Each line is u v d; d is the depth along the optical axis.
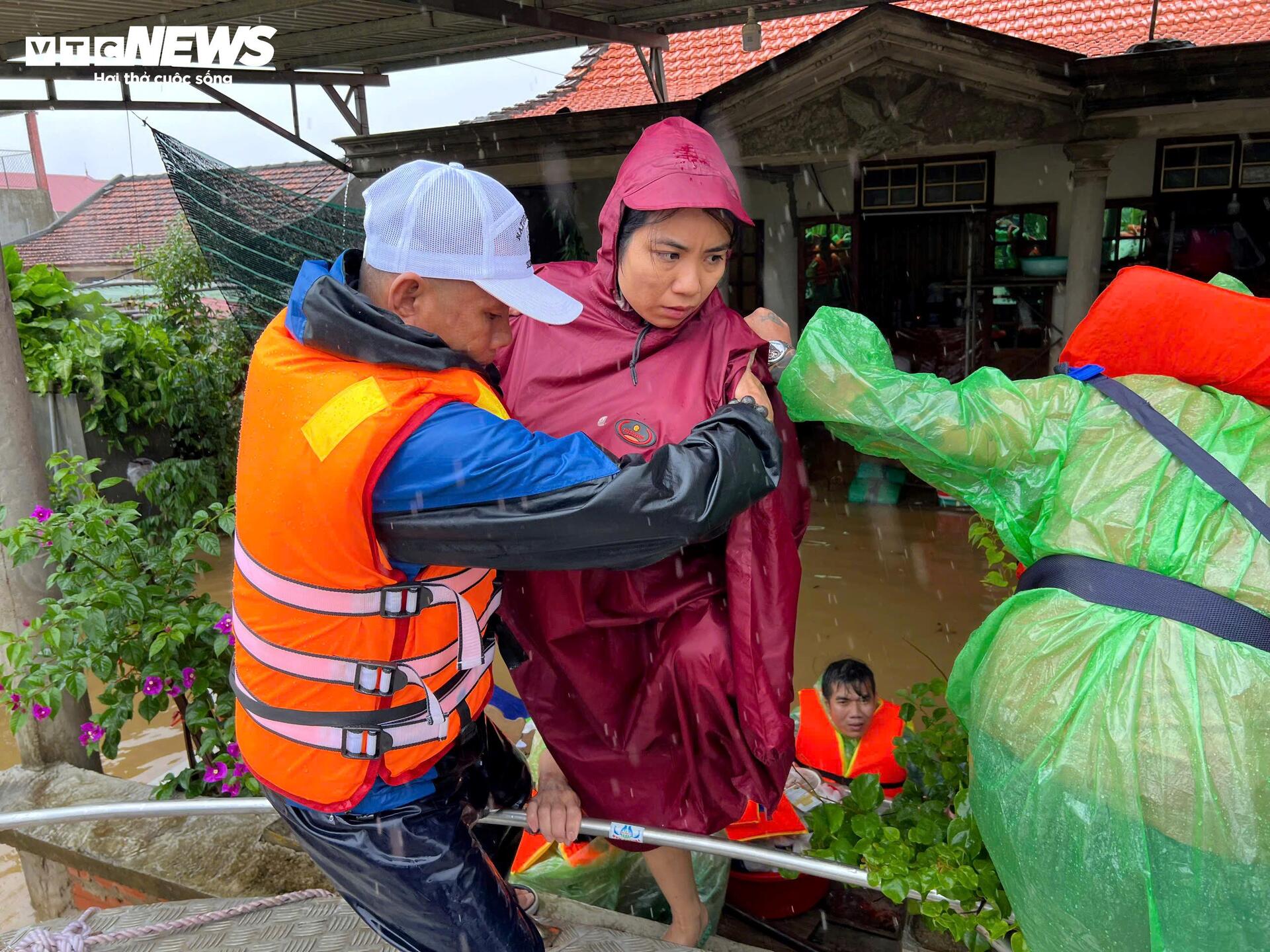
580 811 2.21
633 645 2.11
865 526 9.41
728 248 1.89
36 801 3.89
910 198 11.06
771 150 8.57
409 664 1.60
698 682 2.00
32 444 4.06
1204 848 1.58
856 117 8.23
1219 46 7.07
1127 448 1.83
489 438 1.46
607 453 1.70
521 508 1.45
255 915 2.53
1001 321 11.12
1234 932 1.60
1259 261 9.81
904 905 3.43
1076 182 8.13
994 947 2.35
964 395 1.96
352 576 1.53
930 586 7.80
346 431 1.44
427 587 1.58
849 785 3.80
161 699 3.93
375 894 1.72
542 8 6.80
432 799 1.74
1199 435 1.81
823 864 2.27
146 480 7.76
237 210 9.83
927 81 7.97
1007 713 1.78
